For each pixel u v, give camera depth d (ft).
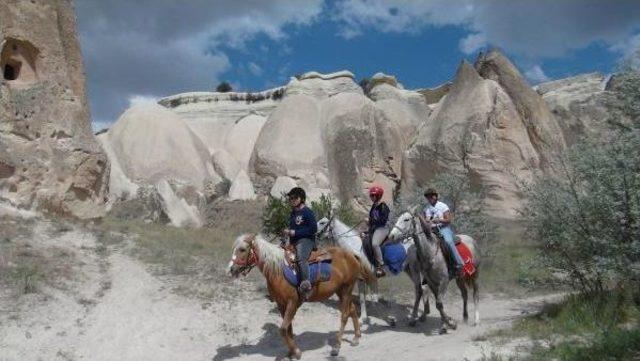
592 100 122.31
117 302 37.09
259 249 28.76
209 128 146.82
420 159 109.50
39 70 52.65
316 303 40.47
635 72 34.88
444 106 111.86
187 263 46.19
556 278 38.78
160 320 35.09
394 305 43.11
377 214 37.06
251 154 130.41
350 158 117.60
